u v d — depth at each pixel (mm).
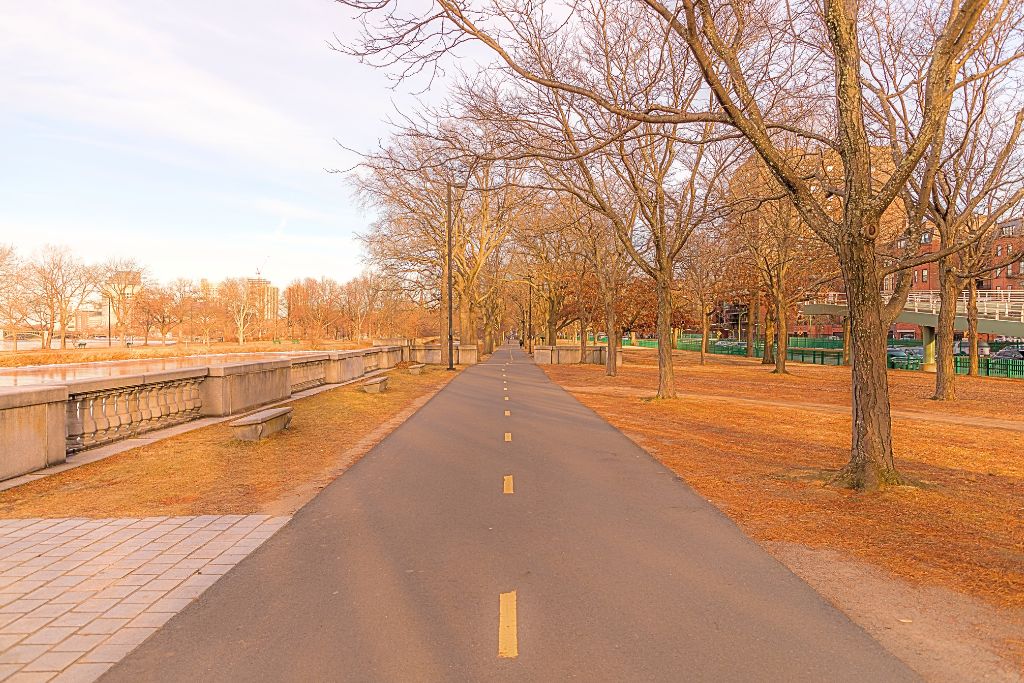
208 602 5008
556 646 4227
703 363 49625
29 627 4566
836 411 19406
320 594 5160
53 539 6641
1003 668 3963
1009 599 5109
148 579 5504
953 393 23688
